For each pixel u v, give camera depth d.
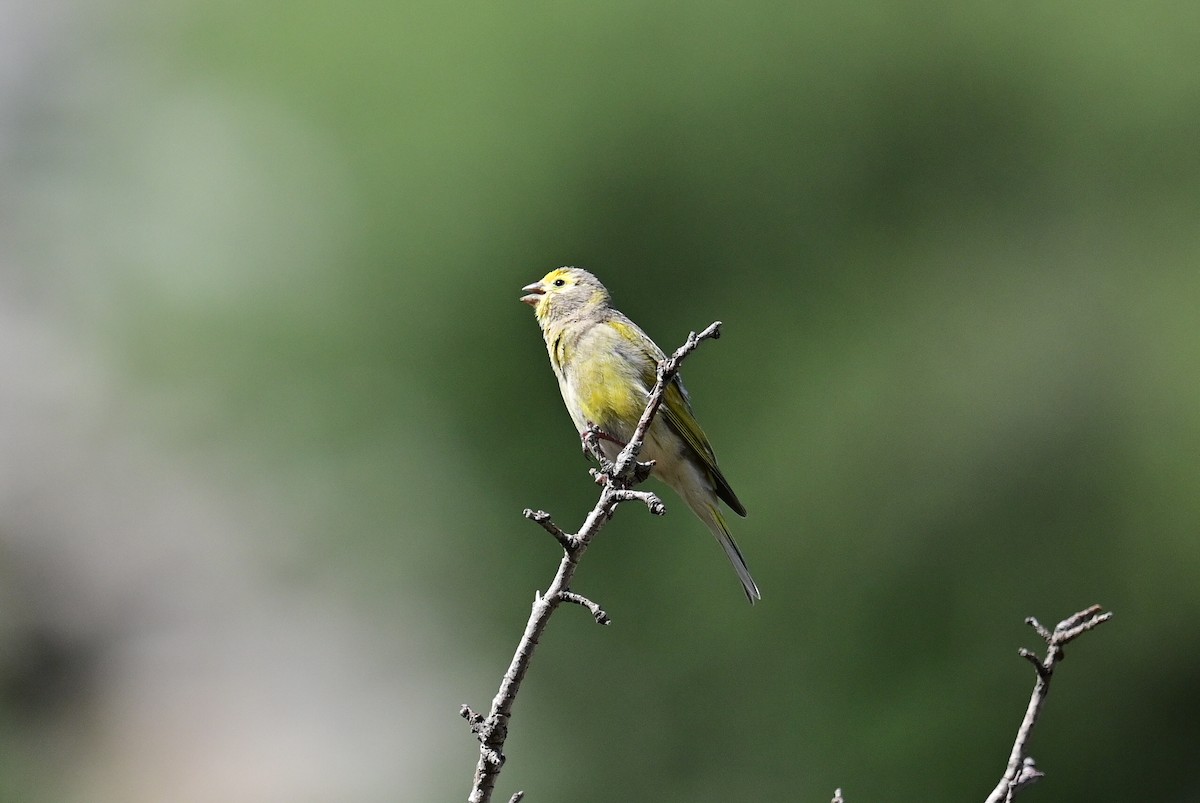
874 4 17.02
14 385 21.64
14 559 20.75
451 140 16.02
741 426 16.27
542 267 16.06
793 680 15.41
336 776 18.48
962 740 15.17
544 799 15.70
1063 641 4.95
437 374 16.45
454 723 18.42
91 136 20.94
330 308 17.09
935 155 17.08
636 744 15.62
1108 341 16.28
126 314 19.33
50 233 21.61
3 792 18.97
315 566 19.48
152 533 21.17
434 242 16.19
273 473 18.42
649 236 16.31
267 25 17.62
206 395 18.56
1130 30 17.14
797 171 16.72
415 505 17.20
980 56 17.19
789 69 16.72
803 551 15.65
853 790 15.12
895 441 15.88
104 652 20.44
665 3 16.45
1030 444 15.96
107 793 18.84
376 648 19.38
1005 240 17.06
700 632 15.65
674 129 16.47
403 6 16.33
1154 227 16.91
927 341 16.39
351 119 16.66
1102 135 17.22
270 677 20.11
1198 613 15.38
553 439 16.06
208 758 19.20
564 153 16.12
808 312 16.64
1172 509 15.56
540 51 16.14
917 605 15.49
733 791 15.27
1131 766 15.20
